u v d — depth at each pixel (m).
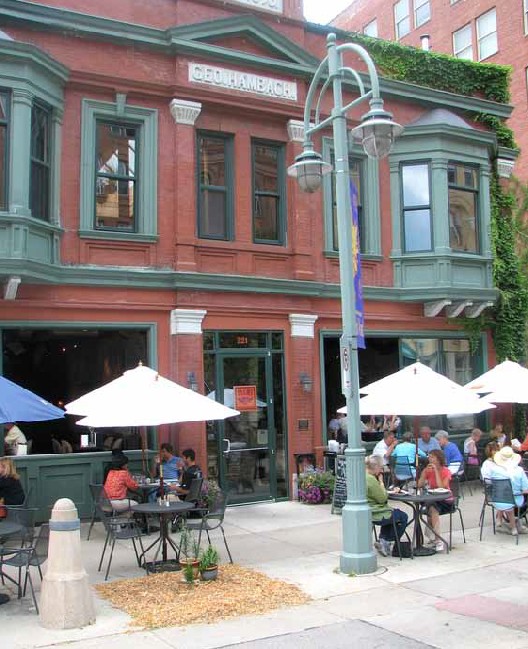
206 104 13.89
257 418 14.02
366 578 8.30
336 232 15.57
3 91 11.57
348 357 8.86
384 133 8.55
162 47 13.46
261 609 7.13
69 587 6.70
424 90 16.89
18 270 11.17
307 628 6.57
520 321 17.80
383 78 16.17
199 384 13.25
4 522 7.96
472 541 10.29
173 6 13.96
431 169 16.31
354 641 6.21
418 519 9.65
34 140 12.05
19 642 6.28
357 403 8.84
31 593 7.50
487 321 17.42
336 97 9.27
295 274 14.59
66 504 6.94
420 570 8.66
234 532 11.17
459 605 7.25
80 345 16.05
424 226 16.36
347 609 7.14
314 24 15.99
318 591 7.77
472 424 17.31
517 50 31.91
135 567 8.97
